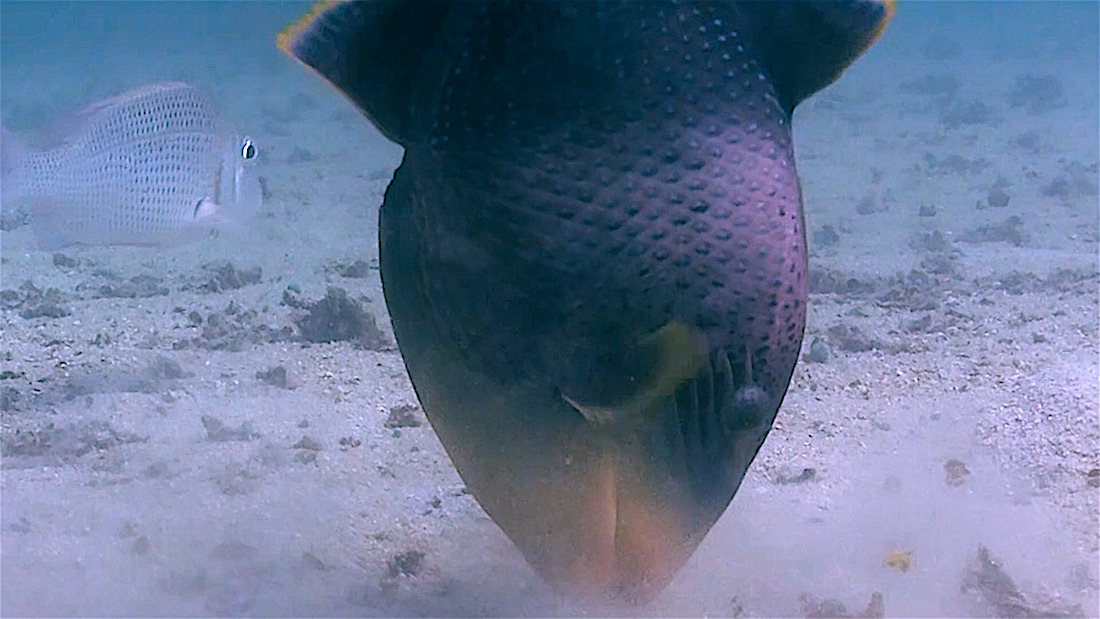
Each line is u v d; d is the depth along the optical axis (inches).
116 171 37.7
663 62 27.0
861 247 91.5
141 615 34.4
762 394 27.0
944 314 67.5
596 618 31.5
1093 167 126.7
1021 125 162.6
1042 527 38.4
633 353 26.7
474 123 27.6
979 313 67.6
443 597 35.2
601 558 30.0
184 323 68.0
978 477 42.7
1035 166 130.7
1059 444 44.7
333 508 41.8
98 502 42.8
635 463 27.7
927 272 79.8
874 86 204.5
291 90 212.8
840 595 34.1
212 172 38.1
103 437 49.4
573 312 27.0
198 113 37.9
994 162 134.4
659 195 26.6
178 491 43.7
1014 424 47.0
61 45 337.7
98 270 83.4
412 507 41.8
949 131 159.3
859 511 40.1
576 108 26.8
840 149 147.8
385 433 49.3
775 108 28.1
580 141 26.8
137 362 59.7
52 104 189.0
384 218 30.2
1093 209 106.2
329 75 29.3
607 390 26.9
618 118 26.7
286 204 112.0
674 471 27.6
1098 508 39.6
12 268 85.8
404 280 29.7
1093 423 46.0
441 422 30.2
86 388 55.7
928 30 304.3
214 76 238.8
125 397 54.6
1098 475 41.9
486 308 27.8
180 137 37.8
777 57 28.7
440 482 43.9
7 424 50.9
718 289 26.7
